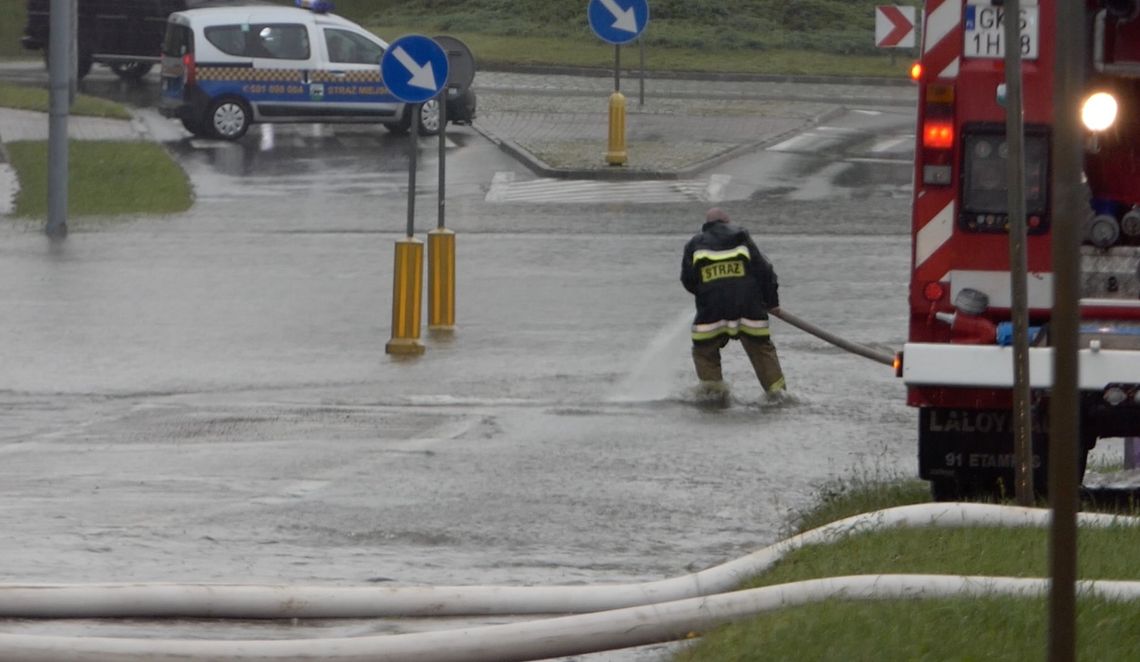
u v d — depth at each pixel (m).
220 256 57.66
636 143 84.56
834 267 55.75
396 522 25.25
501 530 24.81
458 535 24.45
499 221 65.00
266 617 18.88
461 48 49.41
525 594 19.09
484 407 36.06
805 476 29.14
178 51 85.44
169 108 85.94
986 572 19.17
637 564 22.75
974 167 23.11
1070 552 12.15
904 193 72.88
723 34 125.50
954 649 15.91
